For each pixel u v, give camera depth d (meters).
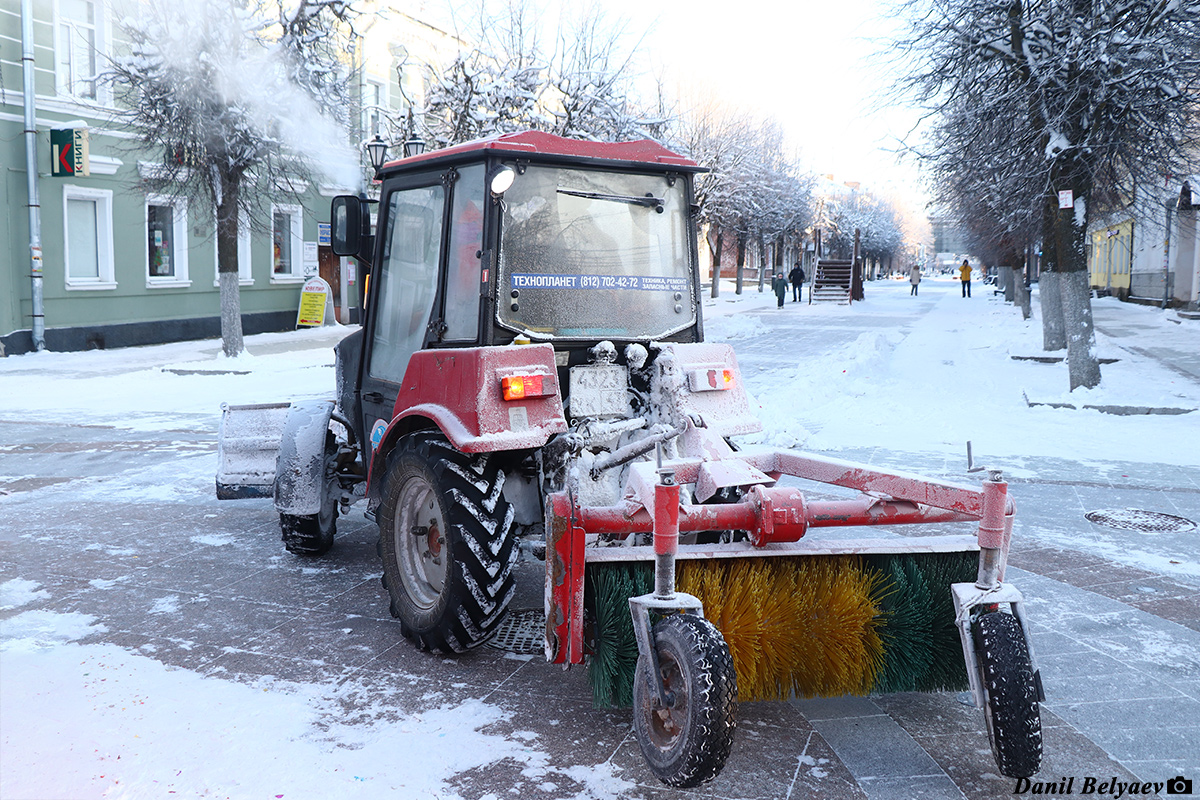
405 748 3.19
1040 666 4.02
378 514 4.75
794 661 3.42
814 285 46.00
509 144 4.04
